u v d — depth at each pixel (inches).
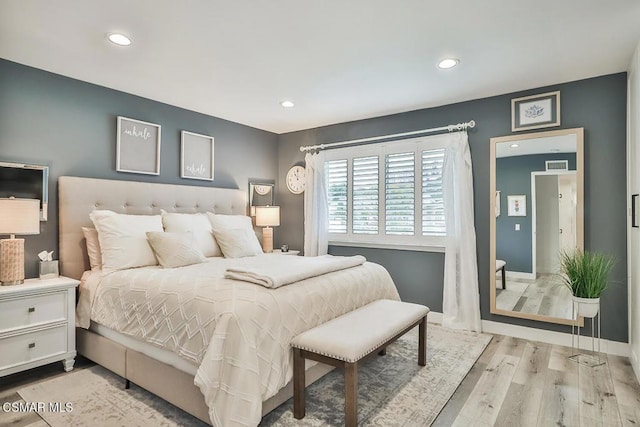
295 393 78.4
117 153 130.8
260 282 83.1
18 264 97.8
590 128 119.2
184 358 74.4
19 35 91.0
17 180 107.3
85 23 85.4
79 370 104.8
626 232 113.2
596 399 86.9
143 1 76.4
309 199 184.1
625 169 113.6
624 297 113.2
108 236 110.8
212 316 71.4
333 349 73.3
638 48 93.6
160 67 111.3
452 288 141.1
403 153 158.7
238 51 100.6
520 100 131.9
